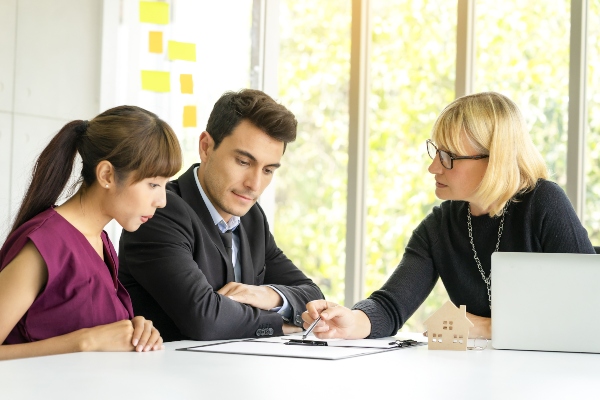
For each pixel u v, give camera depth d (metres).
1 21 3.29
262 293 2.38
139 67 3.82
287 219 4.26
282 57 4.31
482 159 2.30
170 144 1.93
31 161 3.39
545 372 1.56
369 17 4.03
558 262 1.89
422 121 3.92
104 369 1.48
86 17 3.62
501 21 3.65
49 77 3.47
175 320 2.19
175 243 2.26
